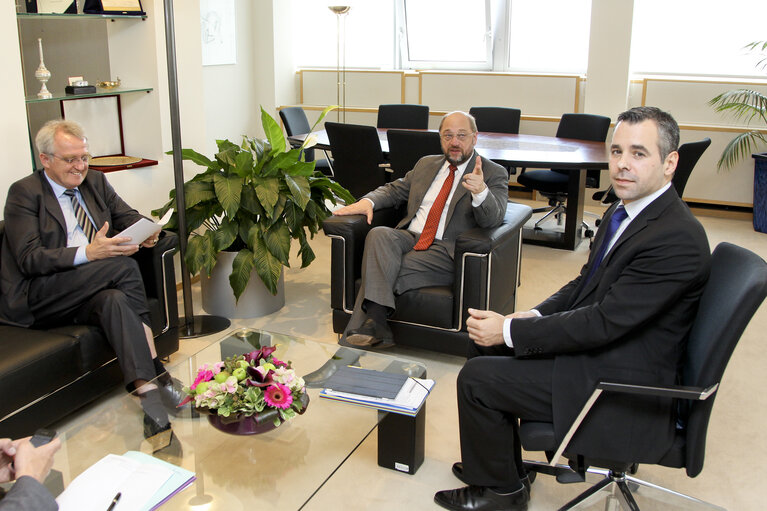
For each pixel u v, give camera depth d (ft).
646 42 21.11
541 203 21.59
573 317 6.30
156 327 10.05
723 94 18.13
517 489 7.03
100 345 8.89
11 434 7.80
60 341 8.35
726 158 18.38
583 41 21.84
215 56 21.45
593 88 20.06
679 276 5.95
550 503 7.41
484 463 6.84
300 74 24.43
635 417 6.09
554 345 6.37
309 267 15.39
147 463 5.92
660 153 6.04
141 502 5.38
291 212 11.81
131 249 9.15
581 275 7.17
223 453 6.33
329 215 12.66
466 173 10.48
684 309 6.20
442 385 9.99
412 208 11.19
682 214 6.11
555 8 21.85
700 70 20.76
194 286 14.23
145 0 12.55
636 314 6.04
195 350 11.05
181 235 11.39
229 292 12.27
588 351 6.40
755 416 9.23
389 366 7.72
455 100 22.65
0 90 9.84
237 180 11.41
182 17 13.26
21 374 7.80
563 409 6.25
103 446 6.34
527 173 17.87
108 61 13.24
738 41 20.11
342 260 10.61
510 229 10.25
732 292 5.75
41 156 9.32
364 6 24.08
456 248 9.76
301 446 6.42
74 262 8.95
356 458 8.23
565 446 6.19
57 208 9.42
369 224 10.91
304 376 7.49
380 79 23.47
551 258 16.19
